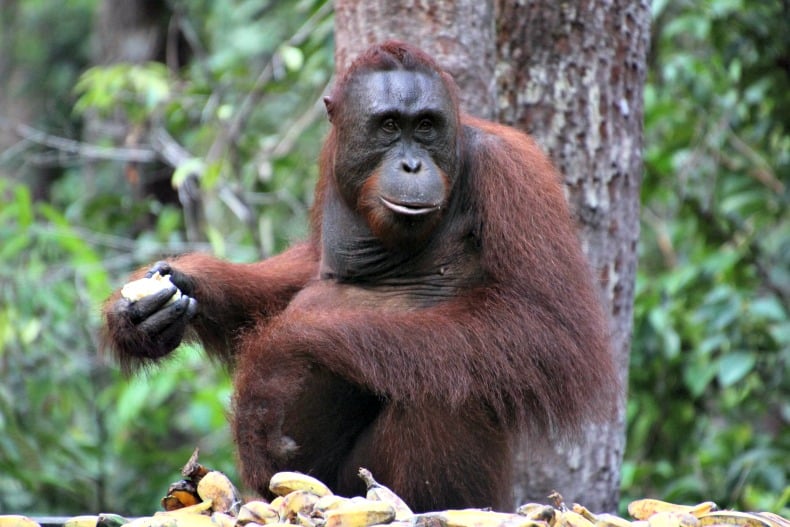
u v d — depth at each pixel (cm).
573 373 650
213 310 774
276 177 1491
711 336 1159
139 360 720
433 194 647
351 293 718
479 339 645
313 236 816
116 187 1655
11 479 1323
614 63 875
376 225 667
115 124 1653
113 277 1402
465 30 834
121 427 1196
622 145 880
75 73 2612
